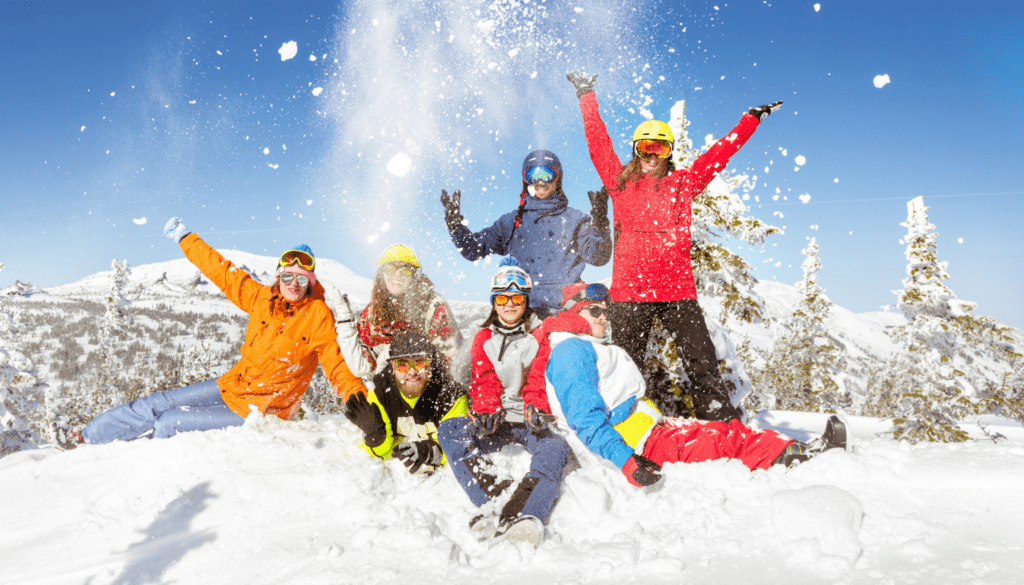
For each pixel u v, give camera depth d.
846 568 1.84
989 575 1.71
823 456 2.58
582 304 2.99
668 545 2.13
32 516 3.02
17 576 2.53
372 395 3.28
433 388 3.14
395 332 3.49
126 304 39.06
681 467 2.70
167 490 3.04
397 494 2.95
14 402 15.29
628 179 4.21
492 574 2.11
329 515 2.74
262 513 2.82
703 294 8.65
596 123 4.34
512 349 3.02
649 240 4.17
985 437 14.49
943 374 13.88
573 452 3.02
